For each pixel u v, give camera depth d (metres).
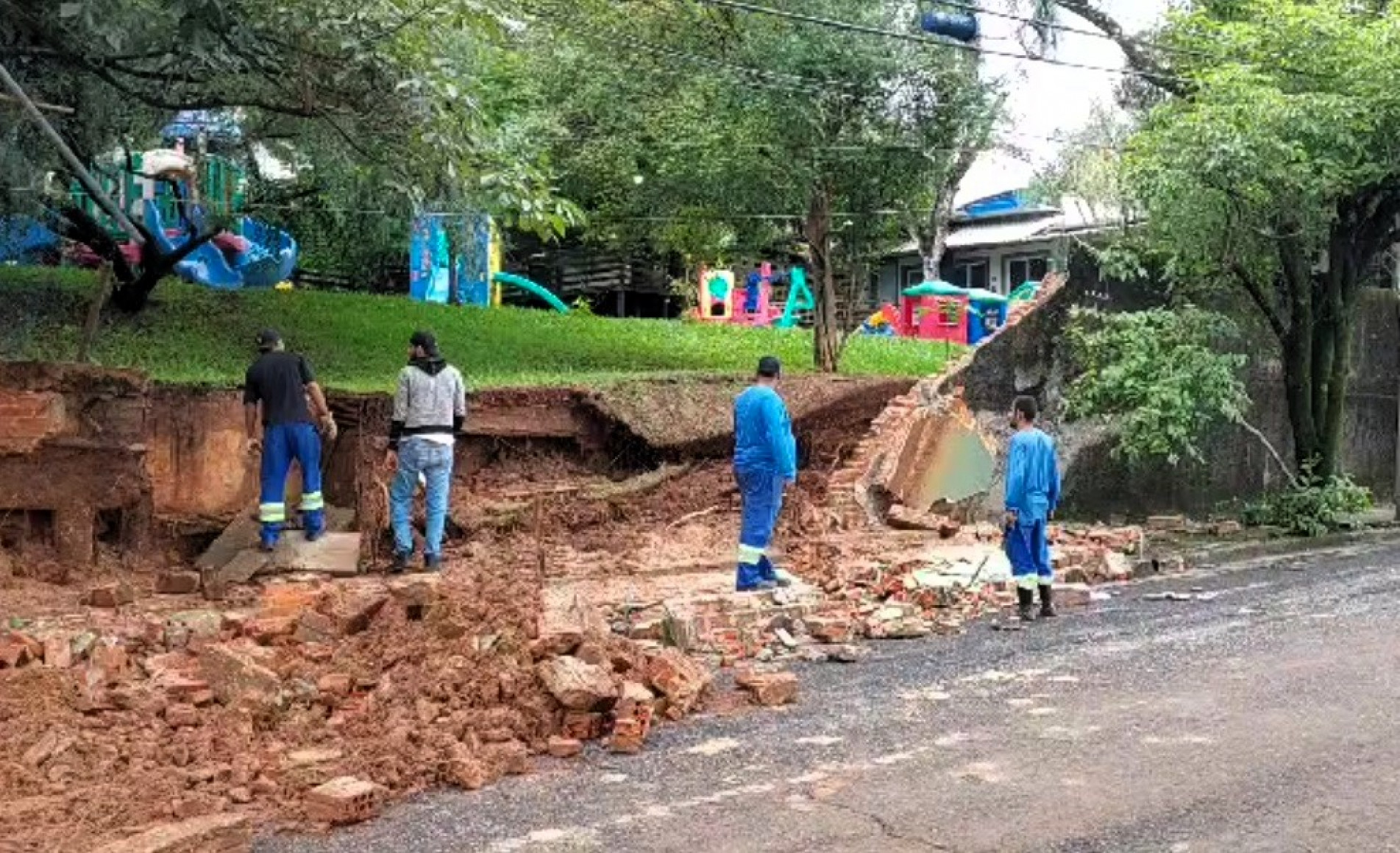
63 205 13.87
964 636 10.45
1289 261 16.98
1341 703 8.05
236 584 10.48
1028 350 16.55
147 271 15.18
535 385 14.15
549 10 17.80
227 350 14.85
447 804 6.19
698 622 9.70
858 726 7.62
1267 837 5.73
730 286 26.36
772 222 17.80
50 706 6.76
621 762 6.89
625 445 14.45
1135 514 17.31
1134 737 7.34
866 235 17.61
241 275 19.33
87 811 5.73
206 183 16.17
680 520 13.65
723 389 15.10
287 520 11.88
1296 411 17.56
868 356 19.69
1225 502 18.36
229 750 6.52
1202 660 9.36
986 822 5.93
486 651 7.65
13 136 11.25
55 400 10.77
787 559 12.79
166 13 9.48
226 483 11.87
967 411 15.61
